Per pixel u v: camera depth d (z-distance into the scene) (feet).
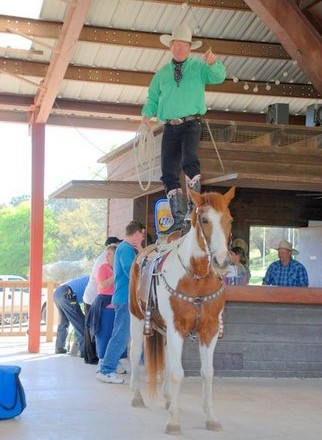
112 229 40.78
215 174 28.37
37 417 18.40
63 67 28.81
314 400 21.58
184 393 22.41
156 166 30.53
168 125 21.44
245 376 26.08
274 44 33.99
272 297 26.00
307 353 26.55
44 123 36.58
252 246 84.23
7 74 30.53
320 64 29.94
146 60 34.78
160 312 17.30
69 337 34.99
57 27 30.91
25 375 25.80
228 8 30.37
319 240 35.37
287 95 37.06
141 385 23.72
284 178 24.91
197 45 21.74
